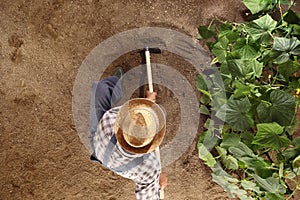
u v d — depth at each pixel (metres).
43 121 3.32
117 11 3.23
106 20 3.24
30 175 3.36
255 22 2.52
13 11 3.27
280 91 2.45
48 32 3.27
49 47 3.28
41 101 3.31
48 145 3.34
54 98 3.30
